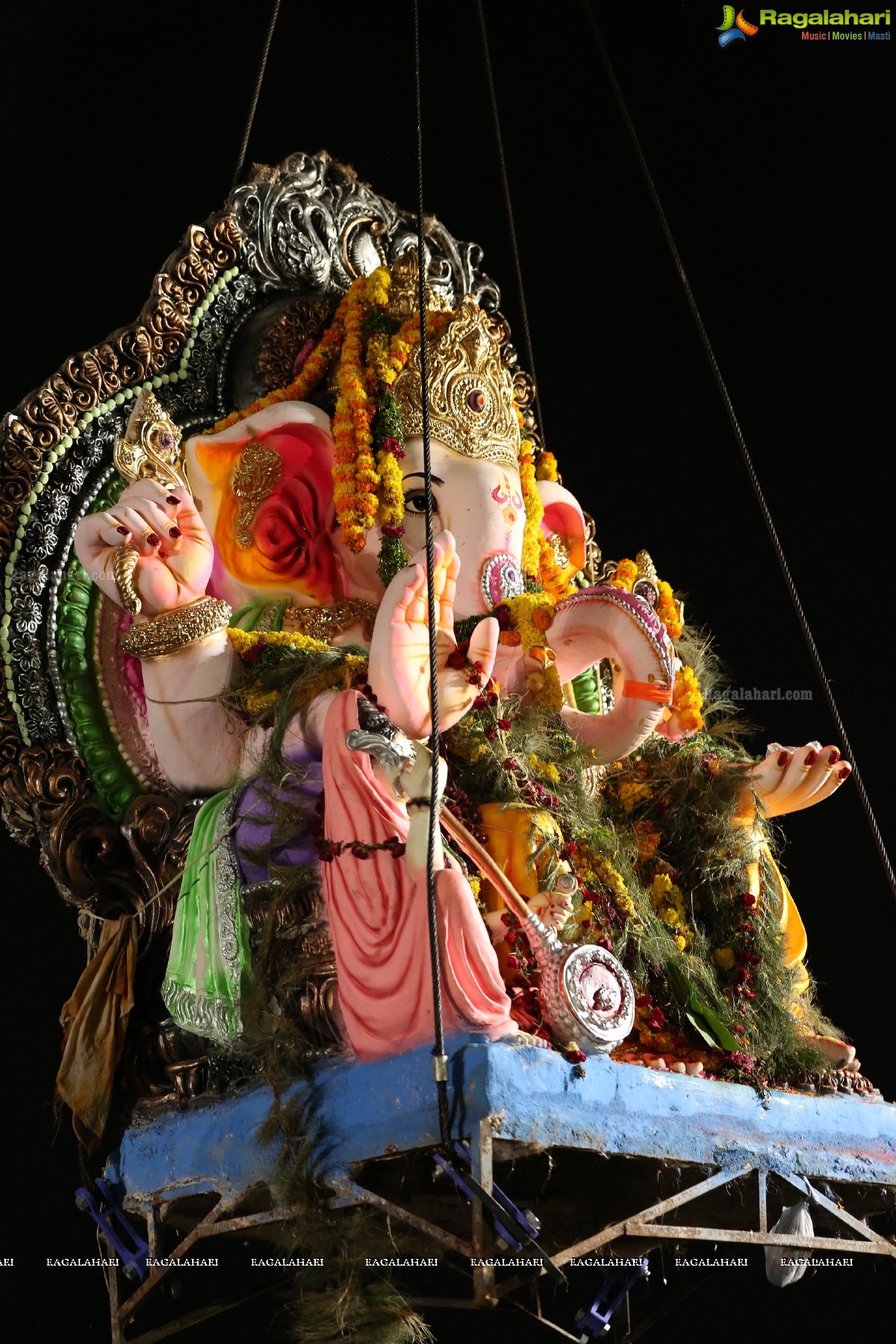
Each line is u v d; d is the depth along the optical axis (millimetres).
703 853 4188
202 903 3768
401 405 4477
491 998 3336
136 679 4348
